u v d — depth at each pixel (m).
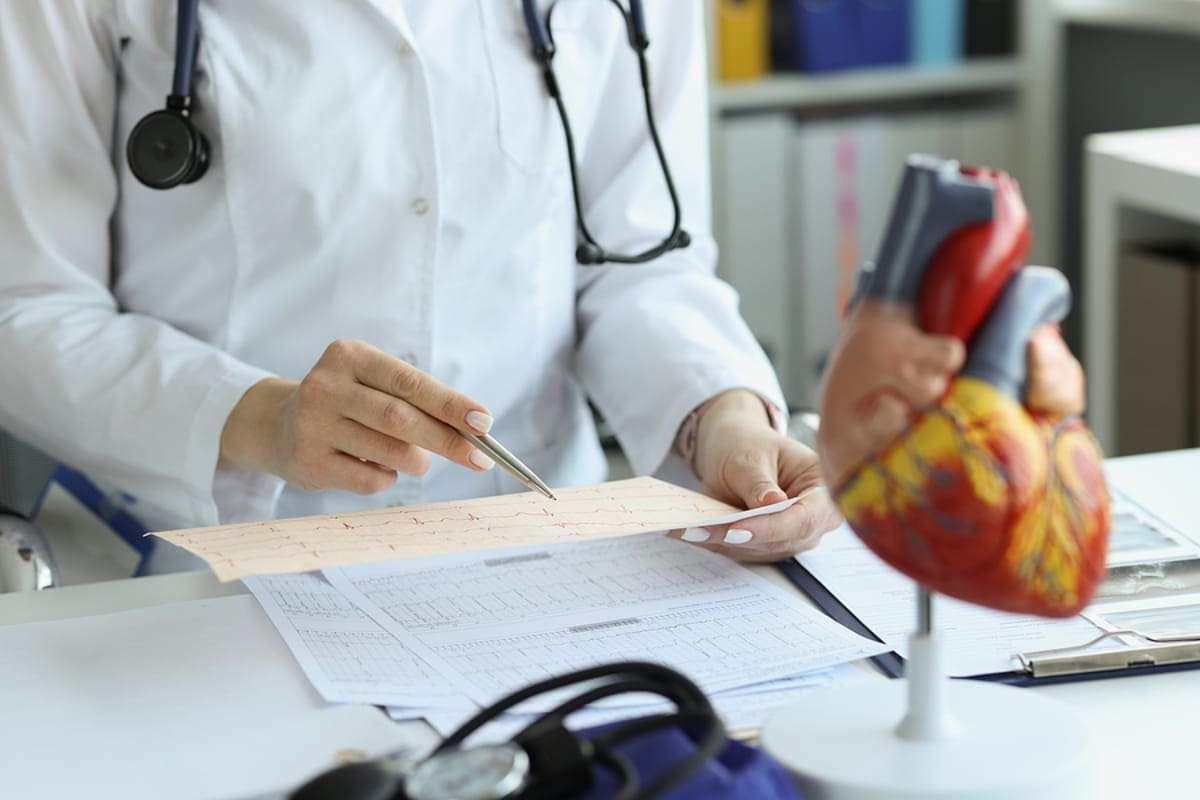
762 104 2.66
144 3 1.07
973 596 0.56
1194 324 1.82
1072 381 0.56
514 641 0.77
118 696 0.72
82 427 1.04
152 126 1.05
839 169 2.67
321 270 1.10
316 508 1.13
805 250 2.70
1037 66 2.68
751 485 0.88
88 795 0.61
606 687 0.56
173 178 1.05
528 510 0.81
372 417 0.85
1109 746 0.64
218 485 1.03
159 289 1.13
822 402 0.58
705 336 1.13
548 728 0.51
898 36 2.69
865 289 0.57
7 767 0.64
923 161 0.56
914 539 0.55
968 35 2.74
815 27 2.66
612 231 1.23
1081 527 0.56
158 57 1.08
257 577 0.88
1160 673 0.71
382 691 0.70
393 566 0.90
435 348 1.13
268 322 1.11
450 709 0.69
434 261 1.11
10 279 1.10
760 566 0.89
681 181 1.24
